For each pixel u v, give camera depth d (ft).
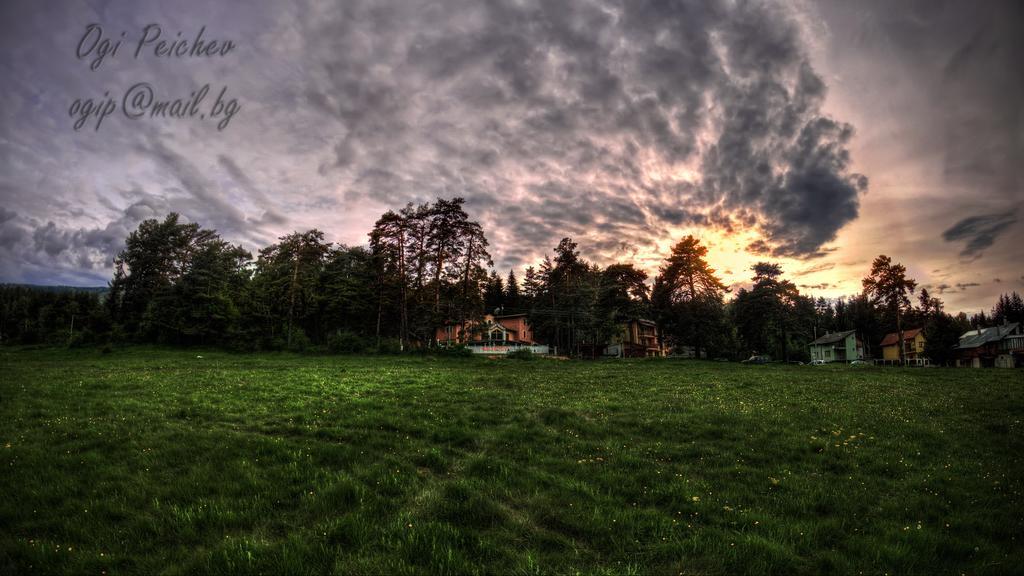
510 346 219.82
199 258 184.14
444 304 174.29
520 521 21.89
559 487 26.35
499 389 68.03
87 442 32.94
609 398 59.67
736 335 269.03
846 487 27.22
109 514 21.83
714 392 66.74
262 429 39.32
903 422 44.37
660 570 17.92
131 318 195.72
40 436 34.73
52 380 67.77
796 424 43.42
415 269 174.09
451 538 19.52
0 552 17.80
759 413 49.14
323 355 151.33
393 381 75.20
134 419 41.22
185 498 23.67
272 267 205.05
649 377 89.40
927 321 280.72
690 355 271.90
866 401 58.13
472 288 178.29
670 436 39.42
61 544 18.81
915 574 17.62
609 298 228.43
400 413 45.98
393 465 29.50
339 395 58.29
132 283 215.31
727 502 24.98
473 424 42.11
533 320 234.17
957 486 27.14
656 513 22.95
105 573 16.88
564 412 47.52
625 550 19.43
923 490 26.78
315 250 182.19
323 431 37.81
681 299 215.72
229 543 18.52
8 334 297.74
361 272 203.10
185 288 174.50
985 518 22.81
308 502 23.17
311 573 16.63
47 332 216.95
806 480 28.40
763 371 112.57
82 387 60.80
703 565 18.25
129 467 28.25
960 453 34.24
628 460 31.78
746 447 35.96
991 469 30.30
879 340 298.15
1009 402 56.24
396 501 23.63
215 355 143.95
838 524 22.07
